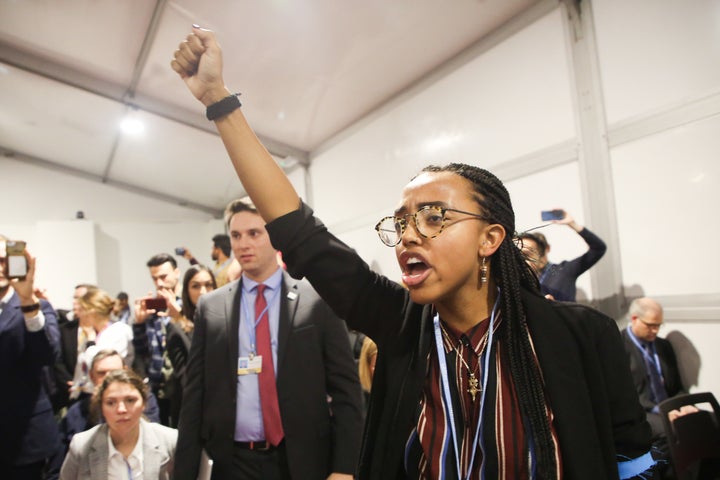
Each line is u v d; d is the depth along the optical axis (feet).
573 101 8.29
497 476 1.95
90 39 13.05
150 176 24.81
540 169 8.86
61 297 24.77
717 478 6.31
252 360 4.59
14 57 14.43
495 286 2.27
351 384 4.67
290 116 14.87
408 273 2.09
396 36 10.50
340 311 2.38
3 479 6.50
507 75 9.52
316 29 10.64
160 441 5.84
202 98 2.39
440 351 2.17
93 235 25.85
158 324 8.91
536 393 1.98
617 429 2.09
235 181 22.26
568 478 1.90
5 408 6.45
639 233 7.41
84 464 5.49
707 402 6.40
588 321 2.11
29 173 25.64
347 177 15.02
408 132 12.31
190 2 10.23
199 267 9.00
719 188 6.47
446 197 2.04
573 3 8.30
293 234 2.26
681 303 6.92
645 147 7.31
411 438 2.12
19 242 6.29
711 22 6.52
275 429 4.36
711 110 6.52
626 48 7.55
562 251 8.53
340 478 4.25
